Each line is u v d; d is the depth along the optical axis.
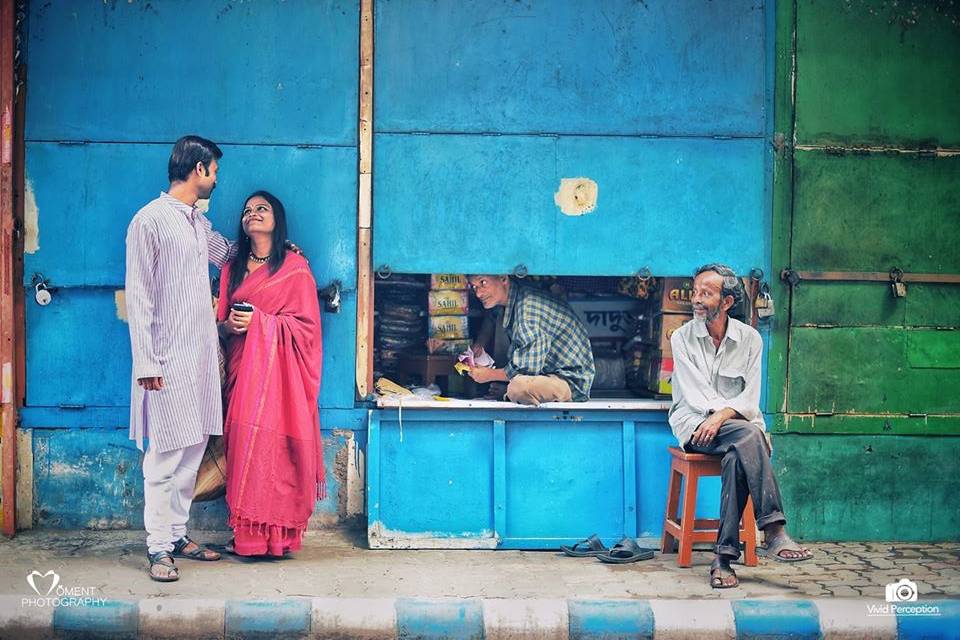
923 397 6.22
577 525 5.96
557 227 6.14
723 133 6.17
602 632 4.71
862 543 6.15
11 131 5.94
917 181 6.23
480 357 6.34
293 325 5.64
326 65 6.05
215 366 5.41
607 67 6.14
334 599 4.76
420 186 6.09
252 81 6.04
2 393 5.95
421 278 6.51
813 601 4.84
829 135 6.19
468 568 5.45
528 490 5.96
